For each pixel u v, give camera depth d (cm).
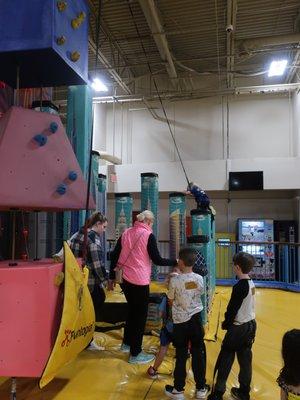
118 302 420
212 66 891
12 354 186
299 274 736
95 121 934
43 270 188
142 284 319
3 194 186
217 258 838
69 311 198
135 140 1002
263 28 713
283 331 435
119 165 899
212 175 851
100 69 780
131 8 625
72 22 226
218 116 953
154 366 293
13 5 204
